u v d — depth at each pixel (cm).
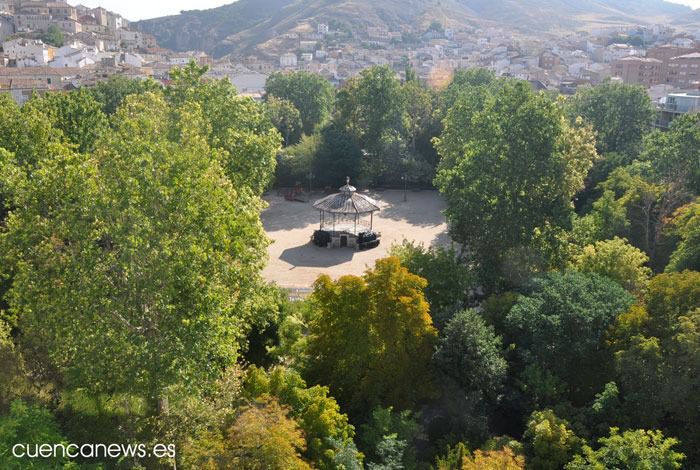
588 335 3931
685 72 18288
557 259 5619
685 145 6744
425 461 3531
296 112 12400
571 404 3831
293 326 4406
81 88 7462
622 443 3062
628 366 3572
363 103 11519
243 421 2698
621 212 6575
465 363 3819
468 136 8369
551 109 6003
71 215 2973
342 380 3800
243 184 5872
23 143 5484
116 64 17088
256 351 4309
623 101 10294
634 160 8394
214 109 6003
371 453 3281
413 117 12188
